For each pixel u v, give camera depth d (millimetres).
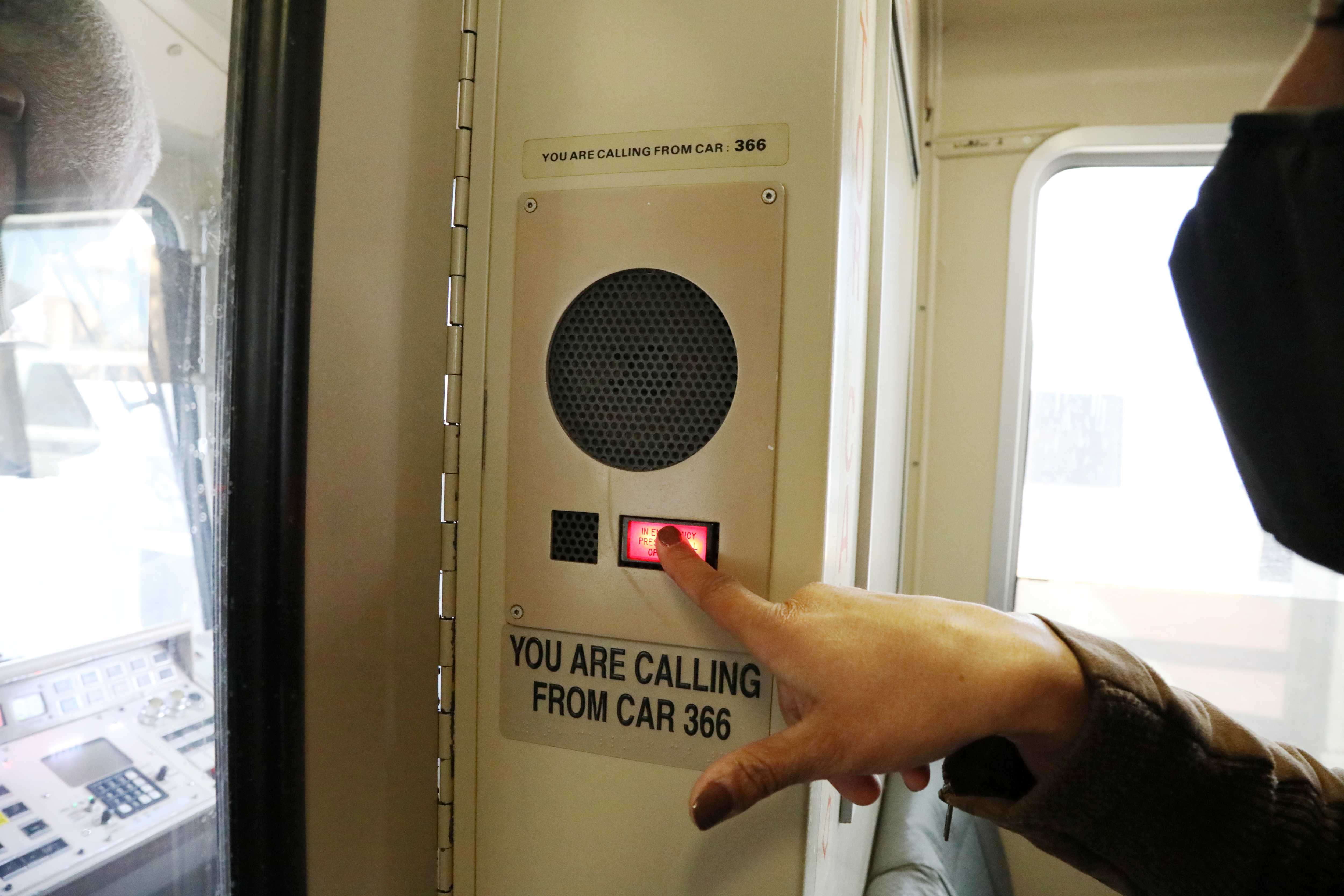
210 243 502
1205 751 505
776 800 596
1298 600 1762
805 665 479
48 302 448
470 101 653
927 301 1836
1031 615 555
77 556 456
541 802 652
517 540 644
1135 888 546
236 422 504
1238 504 1775
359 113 556
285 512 508
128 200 473
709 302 597
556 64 627
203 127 494
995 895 1705
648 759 620
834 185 562
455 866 687
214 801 517
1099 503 1846
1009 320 1807
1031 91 1777
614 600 619
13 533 435
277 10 498
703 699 603
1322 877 502
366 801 601
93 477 464
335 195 538
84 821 452
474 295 651
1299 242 322
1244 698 1793
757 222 576
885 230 856
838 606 500
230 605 509
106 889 461
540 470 634
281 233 499
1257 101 1677
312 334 523
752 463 579
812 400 567
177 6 483
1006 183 1799
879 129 835
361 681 590
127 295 474
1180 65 1704
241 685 509
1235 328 362
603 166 612
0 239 434
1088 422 1835
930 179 1827
